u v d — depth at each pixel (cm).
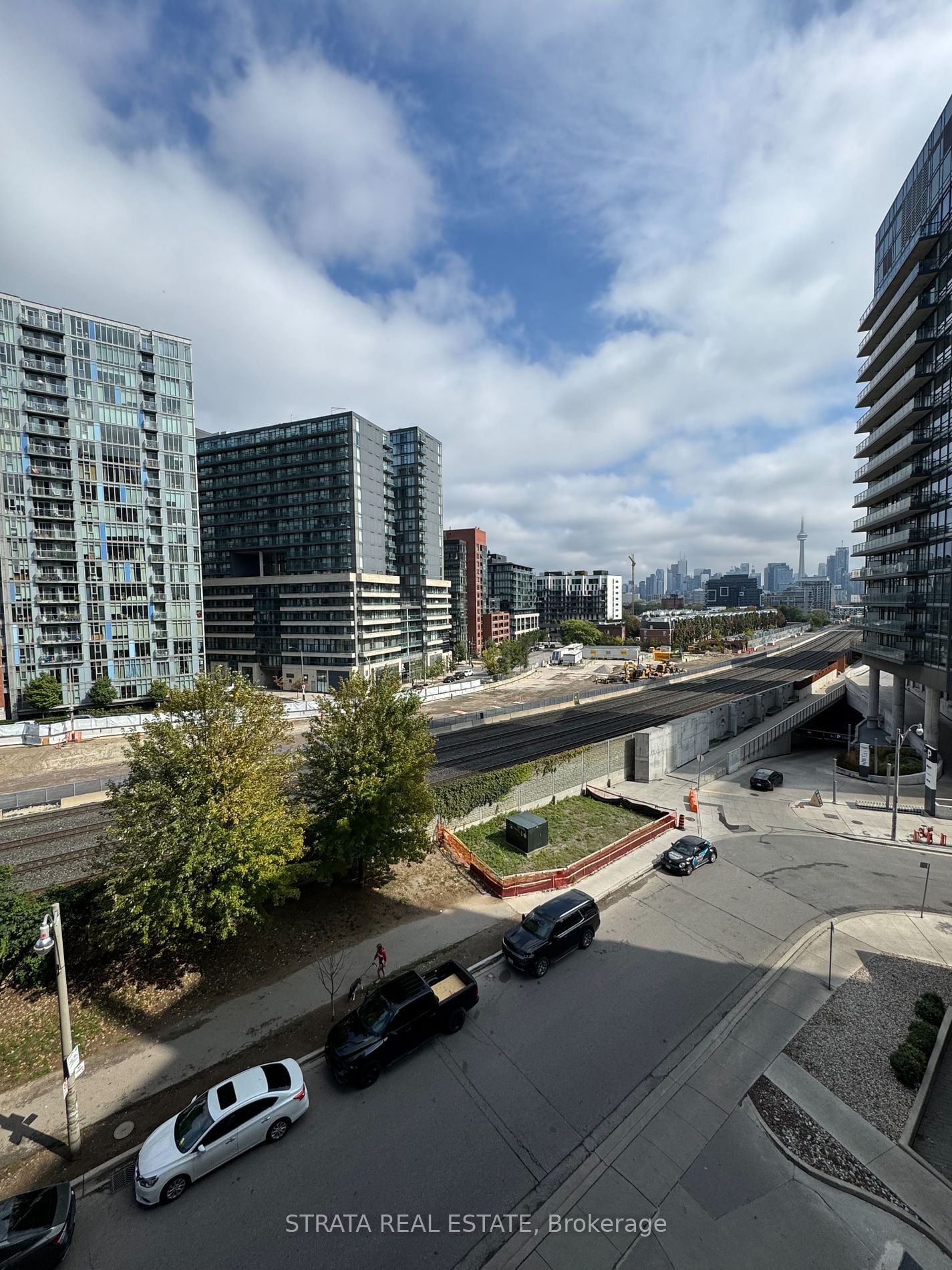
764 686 8412
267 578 11162
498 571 19988
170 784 1789
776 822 3378
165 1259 1031
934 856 2883
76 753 4994
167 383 8062
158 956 1836
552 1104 1360
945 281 4134
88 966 1836
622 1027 1623
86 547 7381
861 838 3125
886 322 5222
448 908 2325
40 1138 1300
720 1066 1472
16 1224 1008
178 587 8188
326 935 2100
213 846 1723
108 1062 1523
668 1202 1115
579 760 3906
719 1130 1283
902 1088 1405
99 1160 1238
